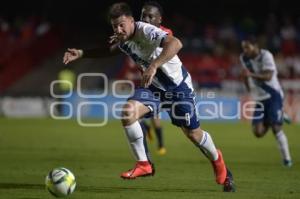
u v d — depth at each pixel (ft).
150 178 95.76
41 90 302.66
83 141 168.35
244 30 333.21
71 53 84.64
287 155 115.96
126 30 74.54
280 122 117.70
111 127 220.84
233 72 298.15
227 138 181.47
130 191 82.07
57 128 212.64
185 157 131.64
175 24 334.44
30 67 323.98
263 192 81.46
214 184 89.30
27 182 90.27
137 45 76.18
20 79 314.35
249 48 117.39
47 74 319.88
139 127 77.30
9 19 370.73
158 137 139.13
